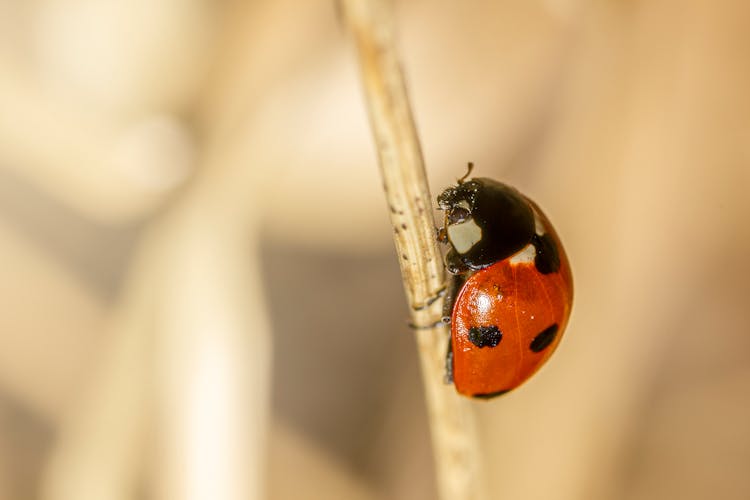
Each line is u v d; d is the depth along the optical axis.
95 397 0.07
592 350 0.07
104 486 0.07
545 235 0.07
